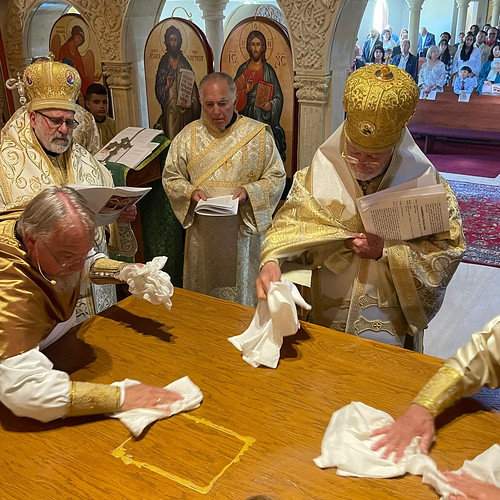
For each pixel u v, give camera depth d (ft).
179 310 6.24
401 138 5.63
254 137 9.37
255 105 11.33
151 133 11.00
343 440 4.14
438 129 26.55
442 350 10.32
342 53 10.47
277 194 9.48
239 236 9.61
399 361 5.21
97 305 7.90
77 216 4.14
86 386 4.46
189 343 5.58
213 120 9.25
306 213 6.17
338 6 9.66
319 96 10.39
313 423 4.42
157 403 4.56
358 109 5.26
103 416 4.54
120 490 3.80
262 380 4.98
